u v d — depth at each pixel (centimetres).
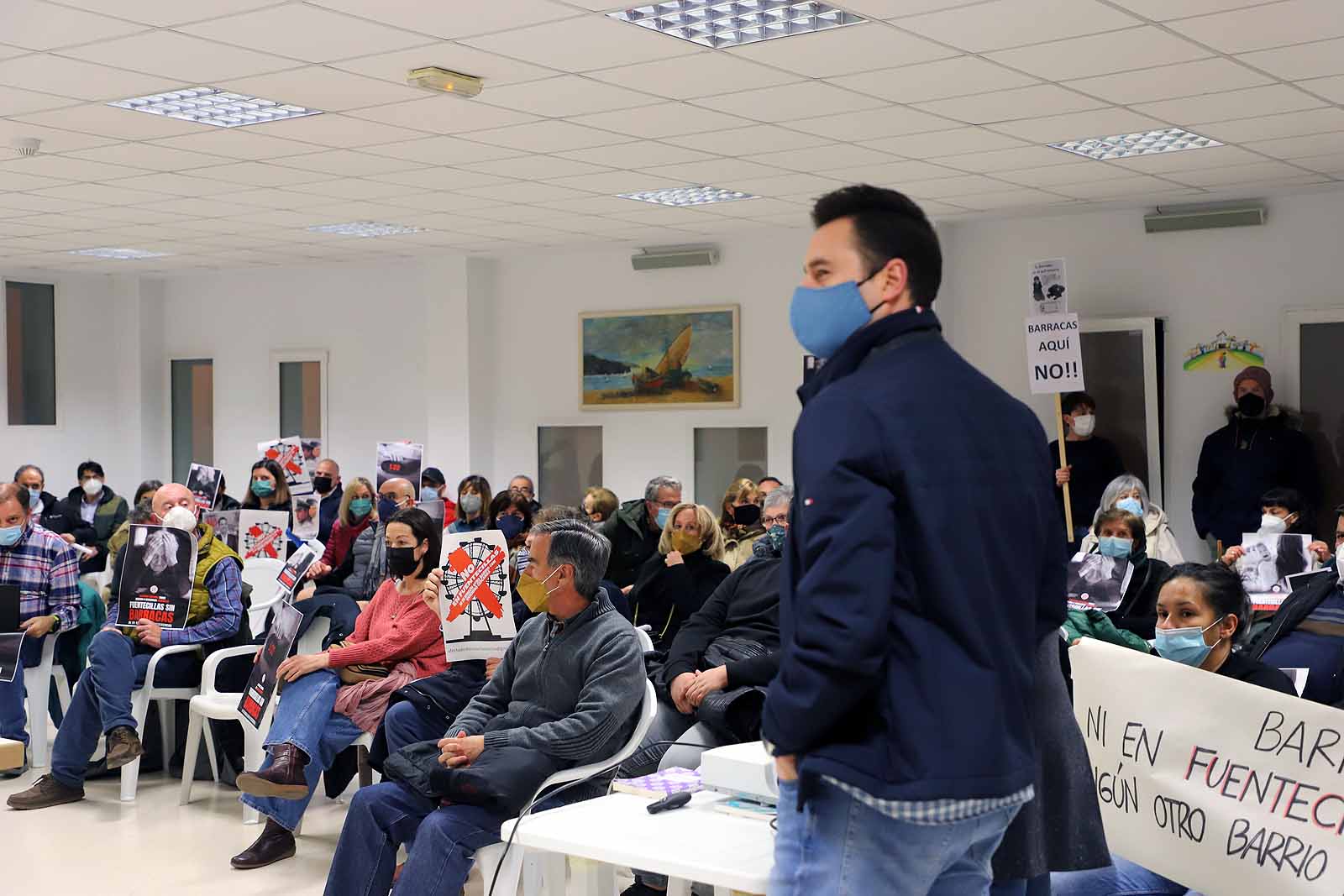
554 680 384
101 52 533
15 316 1330
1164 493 912
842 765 182
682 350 1098
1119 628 472
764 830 264
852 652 175
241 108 644
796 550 190
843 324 199
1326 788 262
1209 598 327
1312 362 861
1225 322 891
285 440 927
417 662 516
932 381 190
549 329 1170
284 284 1328
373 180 818
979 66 556
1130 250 923
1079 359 650
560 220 979
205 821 564
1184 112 639
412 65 555
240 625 614
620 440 1134
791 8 489
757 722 420
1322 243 856
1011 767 184
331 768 572
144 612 603
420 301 1248
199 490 832
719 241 1077
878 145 715
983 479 188
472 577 450
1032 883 241
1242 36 511
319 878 488
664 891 407
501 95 604
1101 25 496
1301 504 700
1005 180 817
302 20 490
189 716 638
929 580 181
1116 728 288
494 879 323
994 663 185
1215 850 273
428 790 366
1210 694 278
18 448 1322
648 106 625
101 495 1146
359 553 802
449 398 1194
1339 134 687
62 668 684
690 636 467
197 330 1386
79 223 1005
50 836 543
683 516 576
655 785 305
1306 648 385
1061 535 211
